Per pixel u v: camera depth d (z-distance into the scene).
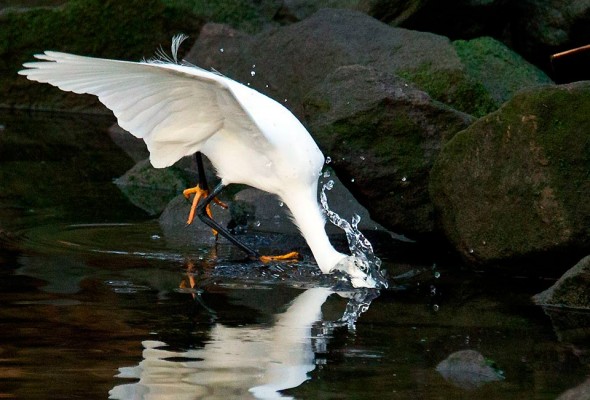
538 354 8.44
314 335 8.82
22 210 13.90
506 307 10.02
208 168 16.81
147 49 21.95
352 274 10.81
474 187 11.21
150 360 7.97
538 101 10.57
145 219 13.74
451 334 8.99
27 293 9.88
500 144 10.96
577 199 10.43
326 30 17.50
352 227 13.62
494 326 9.30
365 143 12.26
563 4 18.33
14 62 22.23
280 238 13.03
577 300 10.00
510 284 11.01
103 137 20.05
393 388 7.50
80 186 15.71
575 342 8.81
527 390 7.52
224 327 8.98
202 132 11.11
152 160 11.26
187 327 8.93
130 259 11.55
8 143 18.83
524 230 10.79
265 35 18.50
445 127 12.33
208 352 8.22
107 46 21.97
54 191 15.26
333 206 13.98
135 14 21.73
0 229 12.70
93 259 11.46
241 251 12.20
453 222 11.59
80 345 8.30
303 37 17.62
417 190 12.39
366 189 12.40
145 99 10.55
